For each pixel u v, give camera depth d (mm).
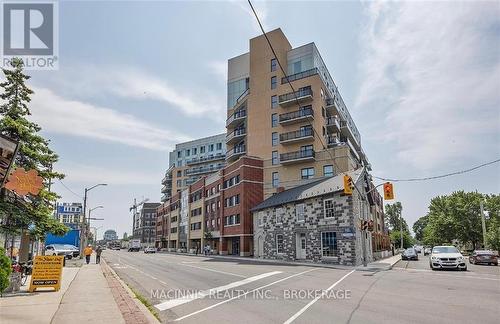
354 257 29578
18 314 9000
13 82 18266
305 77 56406
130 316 8766
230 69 74875
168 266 29531
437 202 73812
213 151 102625
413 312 9516
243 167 52844
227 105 73375
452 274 21297
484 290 13695
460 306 10336
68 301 11109
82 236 46312
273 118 58875
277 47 61406
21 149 17641
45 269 13742
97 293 13016
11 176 10547
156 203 158250
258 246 44969
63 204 86188
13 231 17703
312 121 54156
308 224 35219
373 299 11711
